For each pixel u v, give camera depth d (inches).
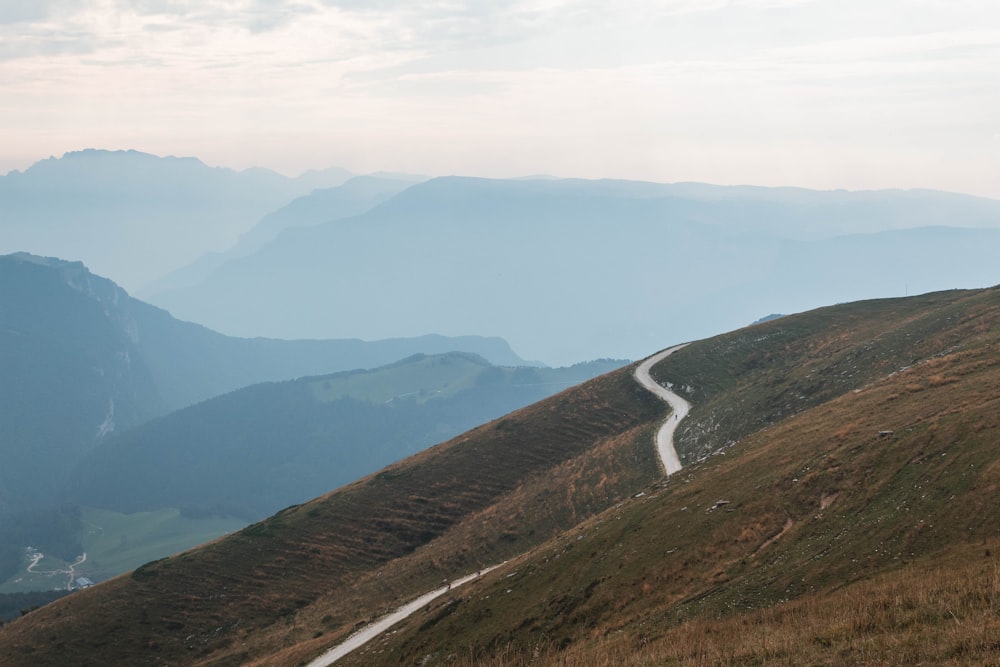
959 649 880.3
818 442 2060.8
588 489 3649.1
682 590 1616.6
